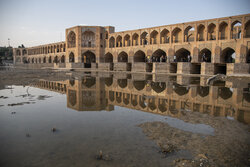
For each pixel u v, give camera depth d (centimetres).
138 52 3114
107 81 1341
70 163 264
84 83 1212
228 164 271
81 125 420
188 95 806
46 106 596
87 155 288
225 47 2155
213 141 345
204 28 2567
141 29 2956
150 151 304
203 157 288
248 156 293
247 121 461
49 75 1841
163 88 1012
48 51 5156
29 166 256
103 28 3531
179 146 323
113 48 3372
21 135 362
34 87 1016
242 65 1780
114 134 370
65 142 332
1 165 256
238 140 350
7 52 7975
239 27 2475
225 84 1194
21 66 4853
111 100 700
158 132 383
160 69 2364
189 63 2119
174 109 572
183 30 2502
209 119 474
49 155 286
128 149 309
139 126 417
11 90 905
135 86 1090
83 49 3512
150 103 653
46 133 372
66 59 3838
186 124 435
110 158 279
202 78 1622
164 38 2889
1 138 347
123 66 2831
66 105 614
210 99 725
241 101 691
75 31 3544
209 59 2703
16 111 532
